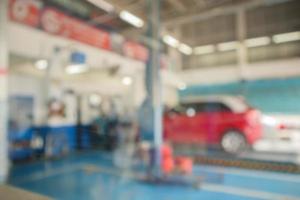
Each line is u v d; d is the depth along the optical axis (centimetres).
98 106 769
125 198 330
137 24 562
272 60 835
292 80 769
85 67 631
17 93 571
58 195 343
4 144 392
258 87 805
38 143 602
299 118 530
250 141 521
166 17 566
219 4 526
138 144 536
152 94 460
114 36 653
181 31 805
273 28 841
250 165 472
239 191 350
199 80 919
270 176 414
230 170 450
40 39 490
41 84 624
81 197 338
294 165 466
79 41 569
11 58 515
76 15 557
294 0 805
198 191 353
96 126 716
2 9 395
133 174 429
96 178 429
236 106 549
